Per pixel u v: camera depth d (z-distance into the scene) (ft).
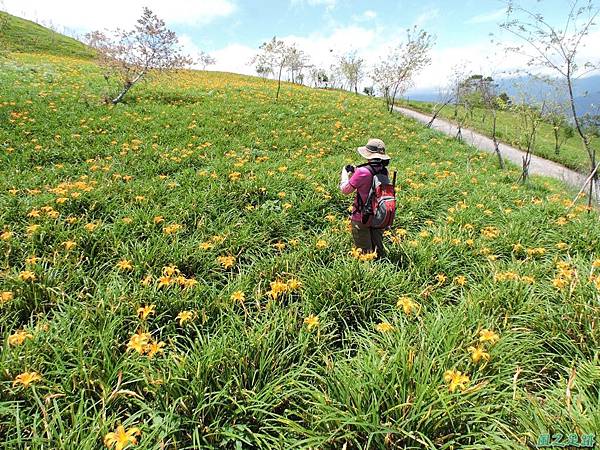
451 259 15.69
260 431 8.01
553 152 63.36
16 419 7.03
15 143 28.43
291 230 18.98
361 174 14.94
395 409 7.39
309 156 32.94
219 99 58.54
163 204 20.01
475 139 67.67
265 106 55.72
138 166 25.89
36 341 9.08
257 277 13.64
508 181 35.55
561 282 11.53
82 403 7.48
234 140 36.22
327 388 8.50
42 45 120.57
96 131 34.12
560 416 7.12
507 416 7.74
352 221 16.02
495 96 44.24
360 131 49.42
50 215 16.22
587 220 19.12
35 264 12.48
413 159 39.14
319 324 10.80
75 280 12.54
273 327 10.27
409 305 10.41
